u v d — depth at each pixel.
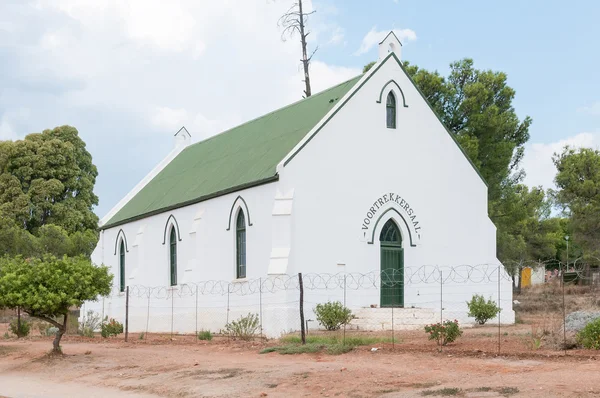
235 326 34.09
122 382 22.80
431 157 39.38
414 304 37.62
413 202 38.41
